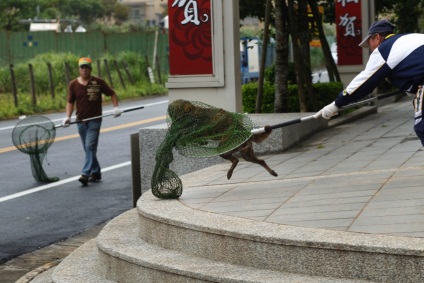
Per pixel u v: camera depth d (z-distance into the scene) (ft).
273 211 22.50
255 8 56.90
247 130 25.70
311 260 18.85
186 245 21.88
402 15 86.53
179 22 38.09
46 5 197.98
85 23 217.15
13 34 130.00
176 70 38.40
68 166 50.80
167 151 25.64
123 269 22.38
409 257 17.47
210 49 37.78
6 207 38.65
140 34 149.28
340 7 62.44
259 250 19.79
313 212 21.89
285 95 49.52
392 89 68.90
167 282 20.79
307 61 53.57
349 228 19.69
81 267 24.72
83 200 39.96
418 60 20.24
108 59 132.77
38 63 116.37
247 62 121.90
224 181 29.14
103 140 62.95
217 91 37.93
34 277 26.27
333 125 46.24
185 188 28.12
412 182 25.00
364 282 18.02
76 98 44.70
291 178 28.55
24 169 49.75
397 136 39.32
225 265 20.36
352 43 62.34
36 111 97.50
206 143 25.59
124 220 27.53
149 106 99.30
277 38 49.34
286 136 36.58
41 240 32.30
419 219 19.99
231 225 21.03
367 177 26.89
